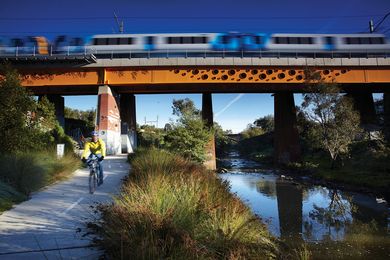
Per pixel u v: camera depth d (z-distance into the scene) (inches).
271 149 2672.2
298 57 1583.4
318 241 450.0
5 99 505.4
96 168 430.3
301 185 1050.1
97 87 1700.3
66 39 1505.9
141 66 1565.0
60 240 218.1
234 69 1593.3
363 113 1881.2
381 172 1072.8
